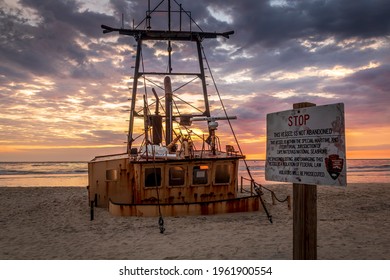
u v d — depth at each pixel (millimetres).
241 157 13539
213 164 13242
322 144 3980
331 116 3871
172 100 16375
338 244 8695
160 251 8477
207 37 18578
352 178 45969
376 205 16234
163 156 13609
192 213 12773
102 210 14180
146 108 14500
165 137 16141
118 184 14203
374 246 8477
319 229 10547
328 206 16000
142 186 12914
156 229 11000
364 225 11180
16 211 15898
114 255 8266
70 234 10852
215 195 13289
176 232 10523
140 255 8188
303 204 4402
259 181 43625
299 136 4316
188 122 16969
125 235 10367
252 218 12492
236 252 8148
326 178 3908
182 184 13125
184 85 17953
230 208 13086
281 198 19031
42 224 12750
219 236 9867
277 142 4719
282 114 4637
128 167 14180
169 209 12703
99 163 14336
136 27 18016
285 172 4551
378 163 103312
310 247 4367
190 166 13117
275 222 11820
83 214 14406
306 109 4207
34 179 49906
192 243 9164
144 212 12719
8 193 22984
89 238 10172
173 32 17984
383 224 11375
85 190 24828
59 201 18969
